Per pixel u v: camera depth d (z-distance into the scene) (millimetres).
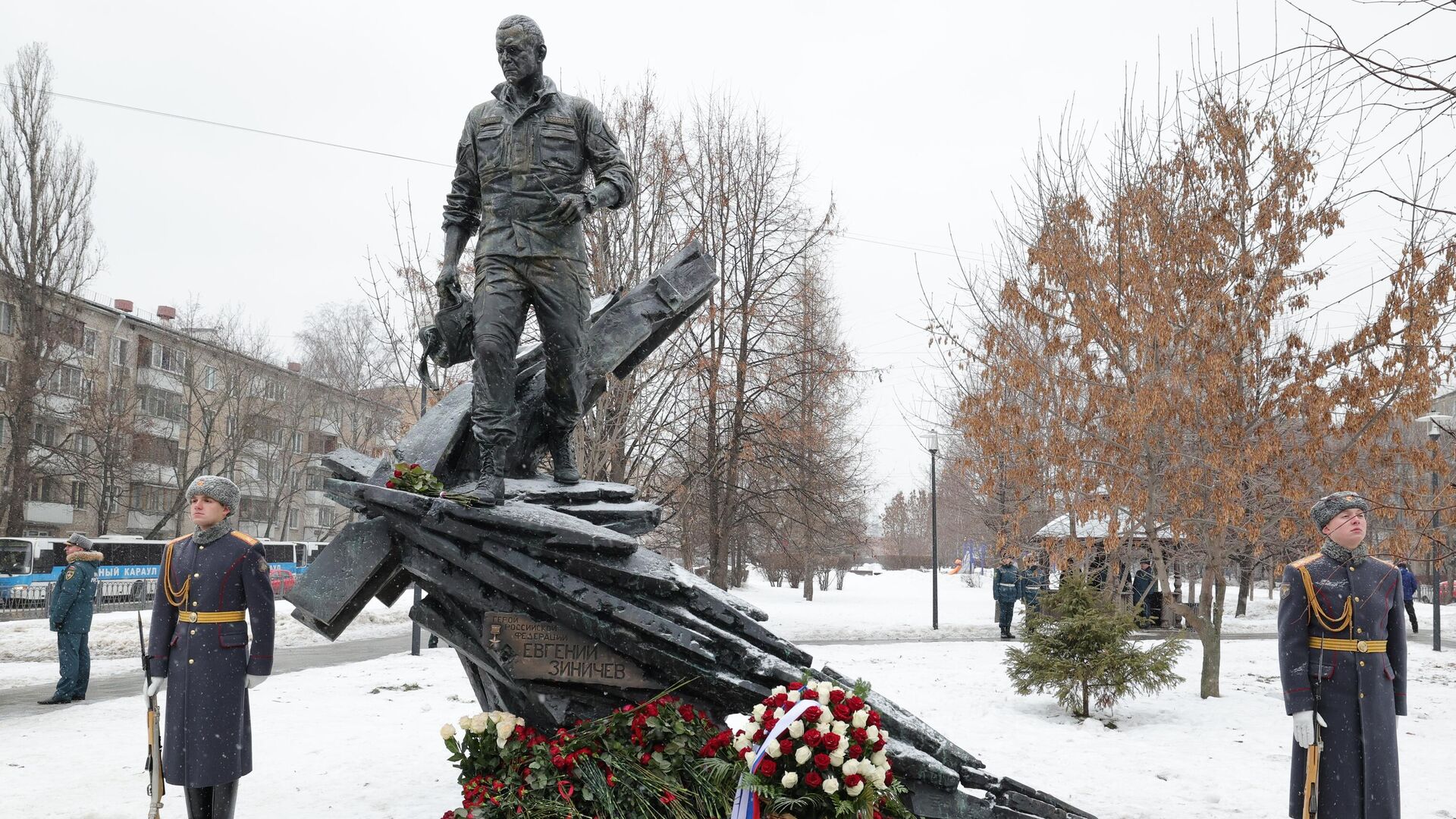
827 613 29188
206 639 5633
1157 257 12758
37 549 35094
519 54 5703
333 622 5500
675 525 28766
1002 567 23188
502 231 5660
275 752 8672
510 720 5285
